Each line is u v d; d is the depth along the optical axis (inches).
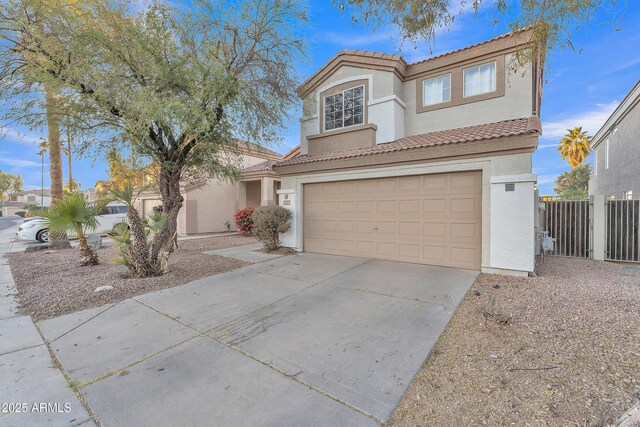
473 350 133.9
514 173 255.4
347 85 413.1
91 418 98.9
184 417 98.2
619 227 337.1
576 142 1298.0
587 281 239.6
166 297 223.1
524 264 252.1
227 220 745.6
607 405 93.7
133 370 127.0
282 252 400.8
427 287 231.5
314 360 131.3
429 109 383.9
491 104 344.2
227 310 195.0
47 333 164.4
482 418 92.6
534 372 114.4
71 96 264.8
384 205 337.4
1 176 2314.2
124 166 332.8
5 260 374.6
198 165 346.0
